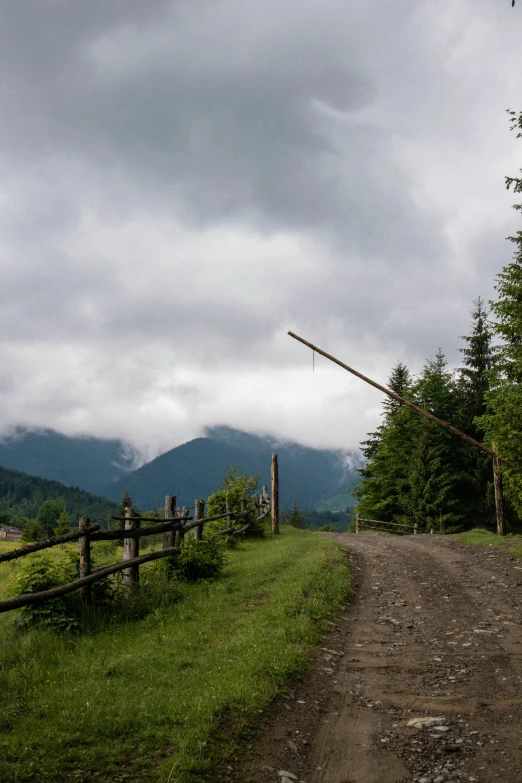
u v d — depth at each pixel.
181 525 13.64
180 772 4.57
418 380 46.69
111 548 21.73
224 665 7.14
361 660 8.16
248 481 24.52
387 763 5.11
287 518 99.31
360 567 17.00
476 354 45.25
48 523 109.19
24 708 5.61
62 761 4.67
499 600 12.00
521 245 22.14
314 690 6.88
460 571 15.82
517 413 17.69
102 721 5.34
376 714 6.21
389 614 11.12
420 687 7.02
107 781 4.47
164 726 5.35
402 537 26.86
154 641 8.28
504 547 19.73
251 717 5.82
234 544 20.45
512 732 5.64
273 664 7.15
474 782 4.73
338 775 4.92
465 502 44.16
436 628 9.92
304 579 12.81
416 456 43.91
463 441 44.78
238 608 10.52
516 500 19.61
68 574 9.55
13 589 9.20
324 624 9.82
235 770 4.86
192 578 13.05
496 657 8.11
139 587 11.06
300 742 5.51
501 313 19.39
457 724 5.89
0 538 100.25
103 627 9.05
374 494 48.94
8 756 4.68
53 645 7.89
